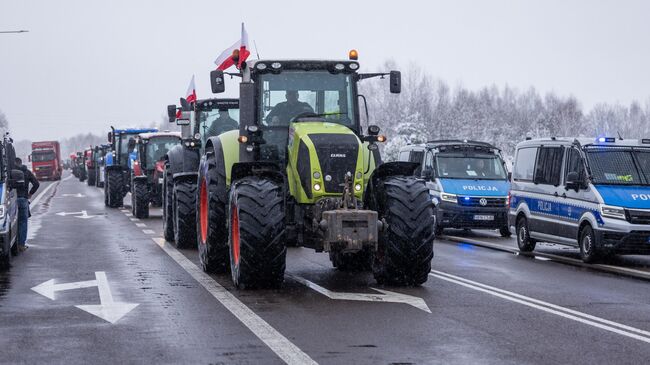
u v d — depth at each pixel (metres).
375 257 12.41
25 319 9.57
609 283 12.77
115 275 13.45
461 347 8.05
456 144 24.05
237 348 8.01
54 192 50.22
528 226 18.22
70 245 18.56
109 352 7.87
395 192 11.96
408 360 7.50
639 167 16.56
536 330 8.90
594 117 128.25
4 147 15.02
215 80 13.35
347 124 13.05
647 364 7.38
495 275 13.64
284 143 12.90
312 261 15.56
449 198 22.62
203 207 14.56
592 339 8.45
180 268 14.44
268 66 12.92
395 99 90.88
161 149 30.50
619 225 15.60
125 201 41.06
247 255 11.45
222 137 14.17
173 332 8.79
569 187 16.64
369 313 9.92
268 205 11.59
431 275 13.56
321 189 11.67
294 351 7.86
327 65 13.05
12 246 16.44
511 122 105.06
